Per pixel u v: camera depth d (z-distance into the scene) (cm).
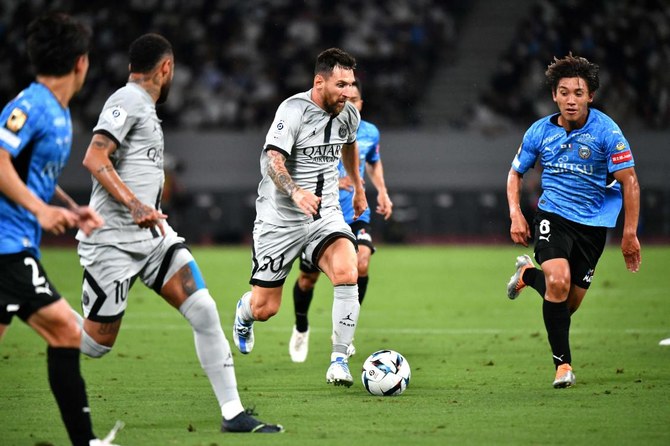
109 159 1881
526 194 8262
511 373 2720
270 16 9794
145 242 1942
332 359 2419
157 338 3559
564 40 9344
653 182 8312
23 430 1945
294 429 1923
